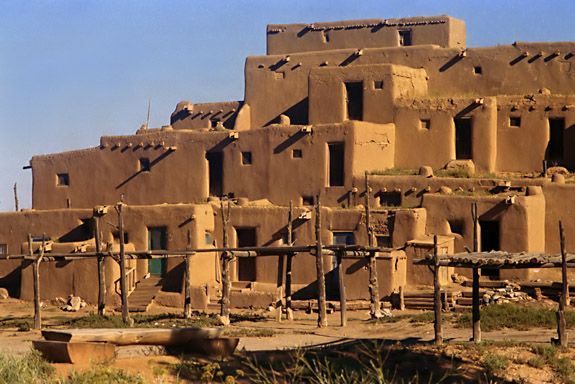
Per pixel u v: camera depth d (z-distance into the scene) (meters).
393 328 42.47
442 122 60.19
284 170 60.50
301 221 54.62
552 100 58.66
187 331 30.25
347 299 51.06
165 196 64.69
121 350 29.30
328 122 62.50
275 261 55.06
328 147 59.62
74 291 55.84
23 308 55.75
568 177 56.22
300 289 53.50
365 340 38.34
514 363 31.62
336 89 62.38
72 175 68.19
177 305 53.69
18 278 61.22
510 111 59.41
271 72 67.12
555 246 53.34
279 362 29.59
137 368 27.70
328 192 59.25
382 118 61.50
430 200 53.25
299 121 66.25
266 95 67.19
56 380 25.59
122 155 66.44
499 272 51.28
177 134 64.56
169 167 64.69
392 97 61.38
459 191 55.22
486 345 33.97
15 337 43.28
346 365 29.86
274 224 55.44
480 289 49.38
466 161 59.19
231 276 55.84
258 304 52.19
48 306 56.06
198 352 30.52
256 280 55.56
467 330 40.41
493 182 55.00
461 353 32.59
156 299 54.25
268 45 68.88
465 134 60.34
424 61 63.97
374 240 52.62
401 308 48.69
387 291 49.84
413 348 33.22
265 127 61.34
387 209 53.88
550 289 47.56
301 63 66.56
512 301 46.50
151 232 57.38
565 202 53.38
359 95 62.53
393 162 61.06
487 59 62.62
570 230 53.12
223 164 62.66
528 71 61.69
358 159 58.97
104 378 25.77
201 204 57.12
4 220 63.00
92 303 55.22
